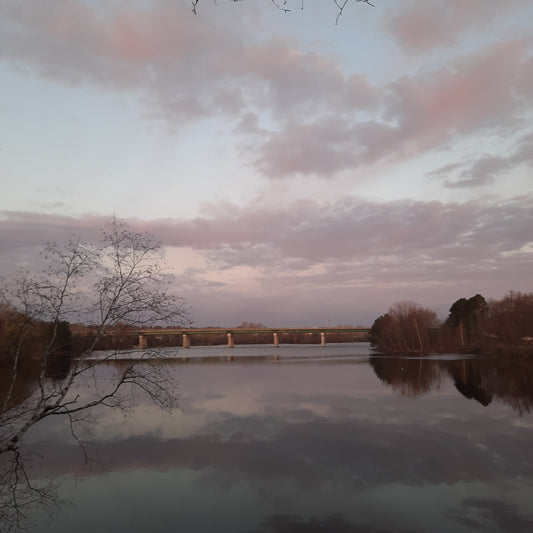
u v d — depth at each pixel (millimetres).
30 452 25234
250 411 37344
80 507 17844
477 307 133000
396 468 22438
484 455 24406
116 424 32406
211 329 185500
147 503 18203
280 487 20000
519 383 54344
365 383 56125
